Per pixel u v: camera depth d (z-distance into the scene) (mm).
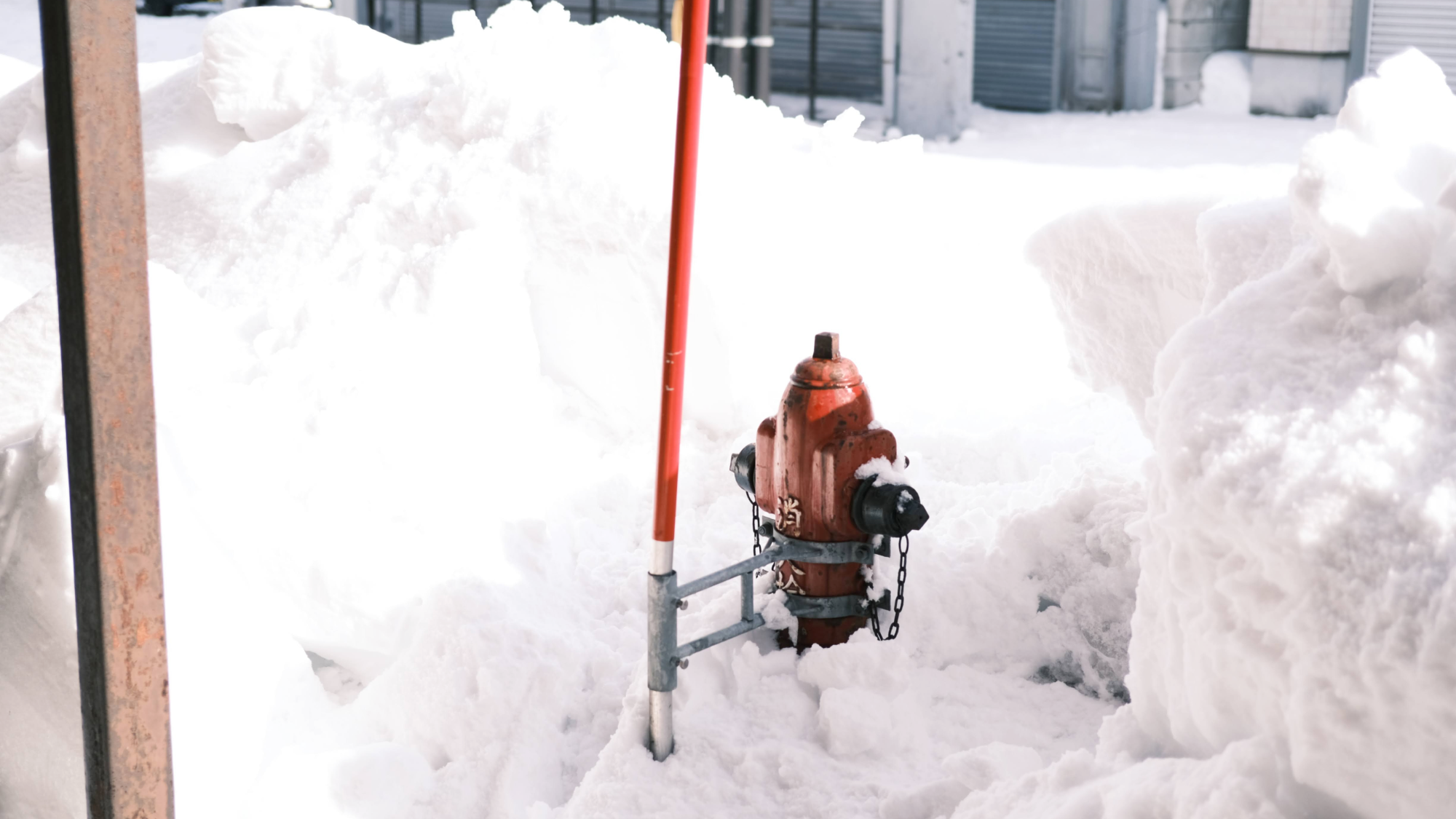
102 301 2158
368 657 3248
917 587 3068
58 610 2730
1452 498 1681
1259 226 2443
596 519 3844
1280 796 1760
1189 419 1931
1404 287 1896
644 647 3166
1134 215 3033
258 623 3051
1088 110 16391
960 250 6258
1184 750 2053
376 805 2758
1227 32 16625
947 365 4973
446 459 3535
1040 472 3846
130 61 2121
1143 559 2145
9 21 18734
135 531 2264
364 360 3611
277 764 2854
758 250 4070
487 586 3188
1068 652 3008
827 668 2754
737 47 11547
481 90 4312
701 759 2631
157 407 3303
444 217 4102
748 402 4113
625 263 3998
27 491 2816
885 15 14656
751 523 3680
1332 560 1725
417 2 17422
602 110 4219
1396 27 14703
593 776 2670
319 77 4918
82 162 2094
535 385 4109
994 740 2699
